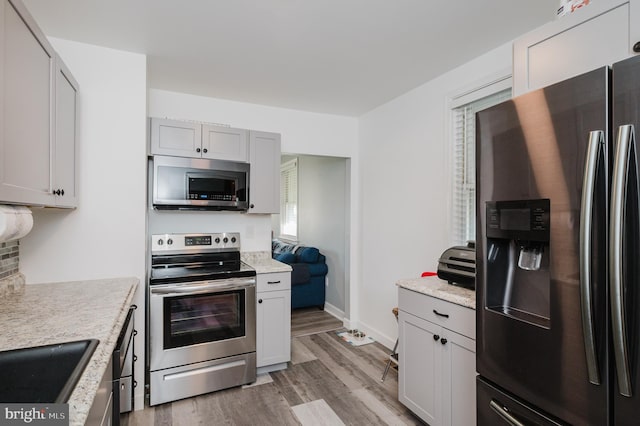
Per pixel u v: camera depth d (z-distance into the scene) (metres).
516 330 1.27
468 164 2.47
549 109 1.14
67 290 1.86
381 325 3.39
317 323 4.01
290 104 3.36
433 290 1.86
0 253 1.74
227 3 1.75
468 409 1.64
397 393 2.44
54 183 1.59
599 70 1.00
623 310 0.92
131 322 1.92
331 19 1.90
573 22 1.28
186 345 2.34
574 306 1.07
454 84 2.54
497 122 1.34
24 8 1.22
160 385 2.26
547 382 1.16
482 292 1.43
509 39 2.12
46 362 1.05
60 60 1.67
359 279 3.81
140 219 2.26
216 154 2.80
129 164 2.24
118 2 1.73
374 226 3.52
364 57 2.36
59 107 1.67
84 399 0.80
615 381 0.96
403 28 1.99
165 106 2.97
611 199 0.94
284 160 6.17
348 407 2.26
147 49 2.23
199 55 2.33
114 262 2.21
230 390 2.48
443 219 2.61
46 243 2.06
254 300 2.59
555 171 1.12
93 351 1.05
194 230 3.06
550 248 1.14
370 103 3.34
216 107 3.17
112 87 2.21
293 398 2.37
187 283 2.35
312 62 2.44
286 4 1.76
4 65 1.09
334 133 3.74
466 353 1.65
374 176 3.53
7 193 1.11
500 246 1.43
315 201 4.94
